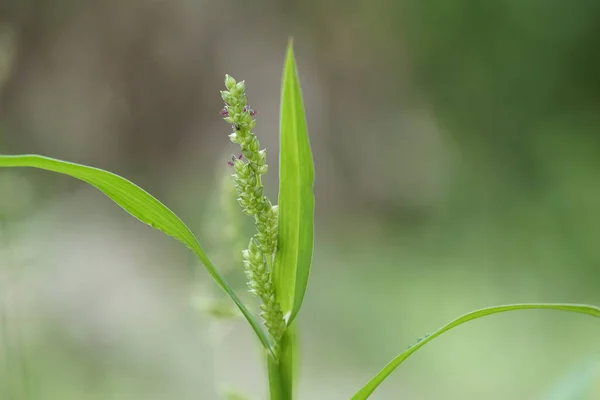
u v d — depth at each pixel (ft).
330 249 9.04
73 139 10.57
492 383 5.05
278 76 11.52
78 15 10.66
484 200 9.68
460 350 5.70
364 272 7.95
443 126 10.91
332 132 11.43
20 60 10.09
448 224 9.40
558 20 10.07
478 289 7.21
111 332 4.96
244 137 1.66
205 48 11.43
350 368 5.47
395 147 11.13
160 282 6.34
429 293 7.16
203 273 2.55
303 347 5.89
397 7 11.16
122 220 7.97
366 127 11.39
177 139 11.24
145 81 11.18
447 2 10.75
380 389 5.12
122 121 11.03
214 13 11.41
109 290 5.82
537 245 8.26
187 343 4.91
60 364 4.22
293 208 1.68
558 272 7.53
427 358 5.61
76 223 7.47
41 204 7.43
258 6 11.55
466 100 10.77
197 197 9.37
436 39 11.02
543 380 4.98
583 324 6.10
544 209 9.00
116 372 4.41
